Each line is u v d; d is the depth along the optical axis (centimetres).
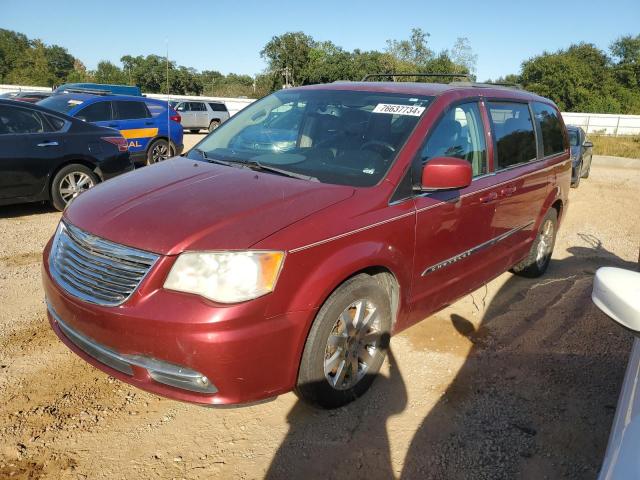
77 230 284
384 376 352
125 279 255
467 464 277
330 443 286
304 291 261
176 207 279
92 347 269
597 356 392
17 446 273
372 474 266
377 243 296
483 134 404
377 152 336
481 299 493
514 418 315
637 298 153
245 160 358
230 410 311
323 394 291
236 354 243
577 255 664
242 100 3469
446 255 362
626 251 697
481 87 425
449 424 307
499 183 408
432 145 350
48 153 709
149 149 1188
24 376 333
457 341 406
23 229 659
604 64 5294
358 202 296
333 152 347
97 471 260
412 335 411
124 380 264
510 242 453
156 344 245
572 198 1087
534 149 481
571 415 320
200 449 279
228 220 264
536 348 401
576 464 279
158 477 258
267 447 281
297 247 258
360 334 307
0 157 663
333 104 388
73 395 317
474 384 348
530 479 268
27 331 390
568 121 3403
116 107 1128
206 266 246
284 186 306
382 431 298
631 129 3341
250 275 246
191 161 370
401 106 366
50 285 288
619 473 134
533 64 4916
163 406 312
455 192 358
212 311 240
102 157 769
